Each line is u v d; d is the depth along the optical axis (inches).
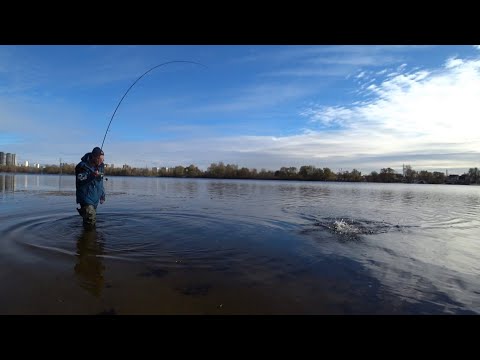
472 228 328.5
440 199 652.7
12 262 184.5
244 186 964.0
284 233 282.5
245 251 221.5
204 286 159.0
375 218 376.2
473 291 159.6
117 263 188.4
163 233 268.8
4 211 366.0
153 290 152.6
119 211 384.2
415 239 271.4
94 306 135.7
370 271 185.9
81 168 282.4
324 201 550.0
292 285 162.9
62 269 175.9
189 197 577.9
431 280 173.5
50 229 272.5
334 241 257.6
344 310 137.9
